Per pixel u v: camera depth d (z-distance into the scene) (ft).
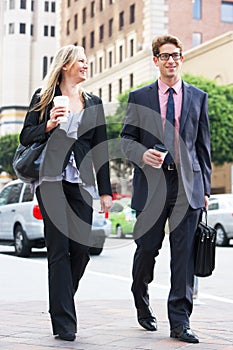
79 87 25.38
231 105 191.62
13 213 73.10
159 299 39.14
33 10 380.17
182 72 233.76
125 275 56.03
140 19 258.98
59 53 24.99
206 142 25.71
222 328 27.71
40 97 24.84
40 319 29.73
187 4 258.78
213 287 48.21
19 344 23.36
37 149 24.13
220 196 104.94
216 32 263.90
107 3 288.30
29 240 70.74
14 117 384.47
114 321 28.96
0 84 387.96
